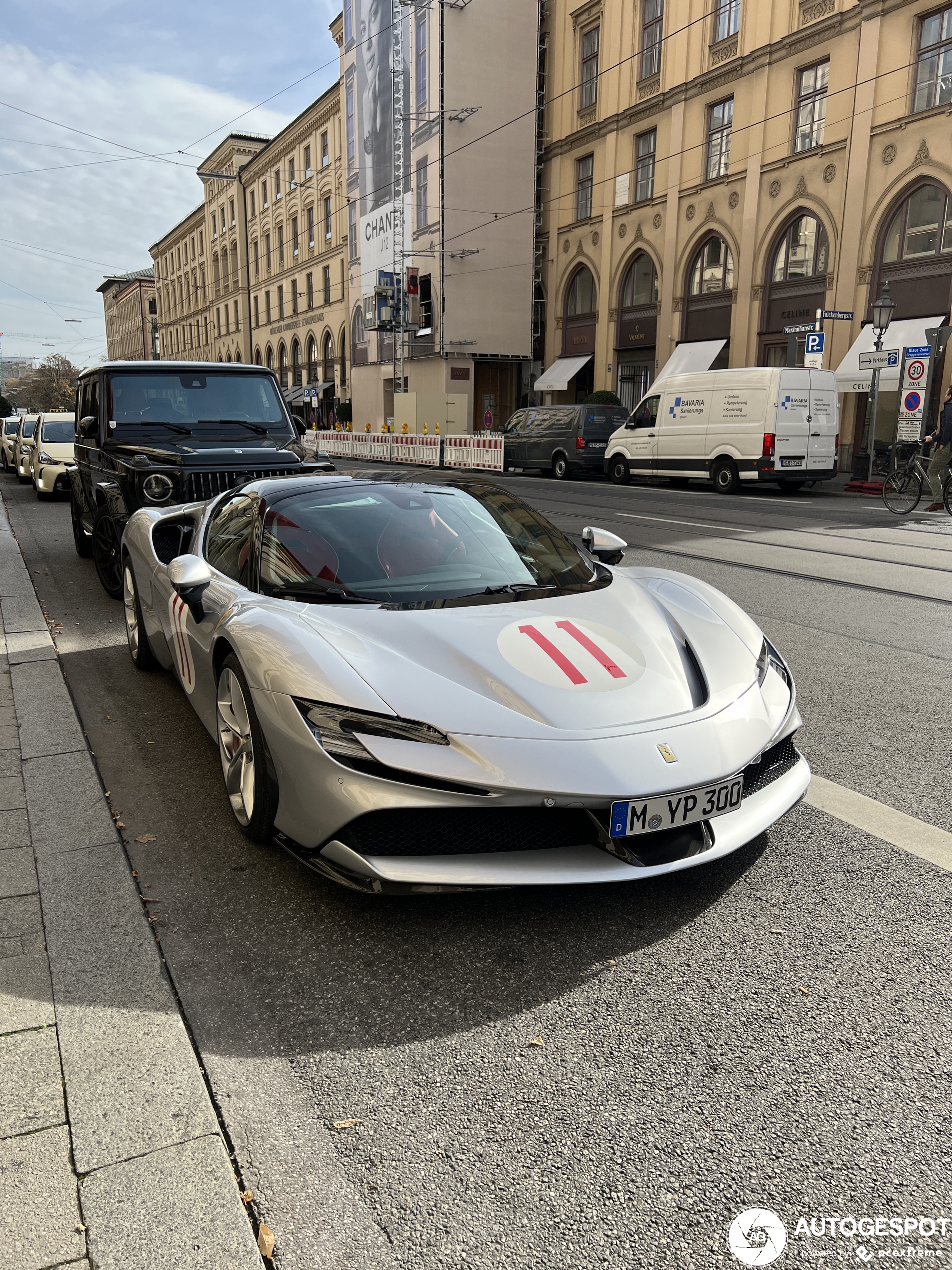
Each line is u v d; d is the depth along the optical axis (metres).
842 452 22.20
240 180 60.44
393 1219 1.67
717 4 24.89
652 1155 1.81
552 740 2.51
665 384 19.19
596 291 31.31
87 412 7.86
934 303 20.00
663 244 27.67
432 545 3.53
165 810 3.43
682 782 2.52
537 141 33.94
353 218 42.94
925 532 11.34
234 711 3.14
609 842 2.50
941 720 4.32
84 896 2.77
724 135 25.17
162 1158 1.79
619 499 15.85
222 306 68.50
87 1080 2.01
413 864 2.48
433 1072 2.05
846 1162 1.78
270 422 7.85
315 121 48.06
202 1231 1.63
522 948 2.52
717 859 2.62
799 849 3.06
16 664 5.21
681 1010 2.25
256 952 2.51
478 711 2.55
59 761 3.82
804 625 6.29
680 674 2.91
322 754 2.52
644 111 27.88
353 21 40.44
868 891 2.79
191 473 6.48
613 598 3.37
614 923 2.63
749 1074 2.03
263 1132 1.88
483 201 33.50
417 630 2.90
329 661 2.68
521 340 35.00
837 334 22.11
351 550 3.41
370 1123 1.90
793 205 22.98
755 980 2.36
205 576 3.45
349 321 44.88
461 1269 1.56
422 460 28.80
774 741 2.83
